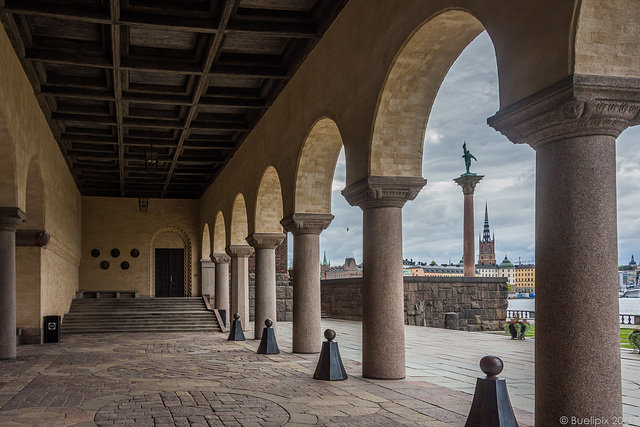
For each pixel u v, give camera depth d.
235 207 21.08
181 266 30.67
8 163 11.90
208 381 9.48
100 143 20.19
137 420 6.62
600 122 4.95
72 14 10.44
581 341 4.89
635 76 4.93
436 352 13.84
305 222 13.06
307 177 13.13
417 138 9.14
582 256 4.93
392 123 9.02
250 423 6.41
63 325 22.38
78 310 24.61
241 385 9.02
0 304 12.68
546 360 5.08
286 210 13.85
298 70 13.14
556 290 5.03
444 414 6.75
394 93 8.82
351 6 9.99
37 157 15.03
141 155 21.80
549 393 5.04
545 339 5.11
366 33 9.33
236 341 17.62
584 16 4.84
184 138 18.95
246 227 21.38
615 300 4.94
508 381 9.57
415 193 9.14
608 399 4.83
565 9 4.92
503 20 5.79
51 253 19.20
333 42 10.88
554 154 5.13
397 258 9.20
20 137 12.52
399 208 9.23
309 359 12.38
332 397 7.84
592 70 4.87
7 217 12.34
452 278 27.12
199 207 30.81
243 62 13.33
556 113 5.00
